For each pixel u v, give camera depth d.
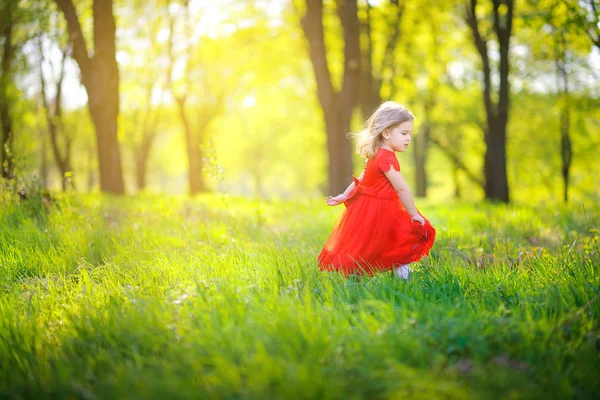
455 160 30.69
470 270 4.32
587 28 10.40
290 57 24.28
